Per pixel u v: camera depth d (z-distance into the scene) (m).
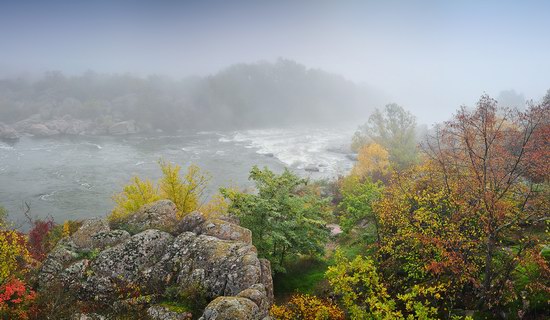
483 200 14.59
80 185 64.06
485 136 14.71
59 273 15.23
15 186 62.66
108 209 53.69
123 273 15.52
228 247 15.92
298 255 24.06
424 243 15.37
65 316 12.88
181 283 14.95
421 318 11.98
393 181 21.53
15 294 13.59
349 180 41.31
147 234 16.94
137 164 79.00
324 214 23.77
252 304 12.47
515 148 16.70
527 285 13.85
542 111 14.98
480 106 15.82
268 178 21.44
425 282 15.94
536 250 14.30
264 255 19.84
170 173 26.61
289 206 20.83
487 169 16.56
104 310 14.05
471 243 14.87
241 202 20.20
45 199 57.16
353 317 12.98
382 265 18.33
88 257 16.23
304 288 20.19
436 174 19.61
